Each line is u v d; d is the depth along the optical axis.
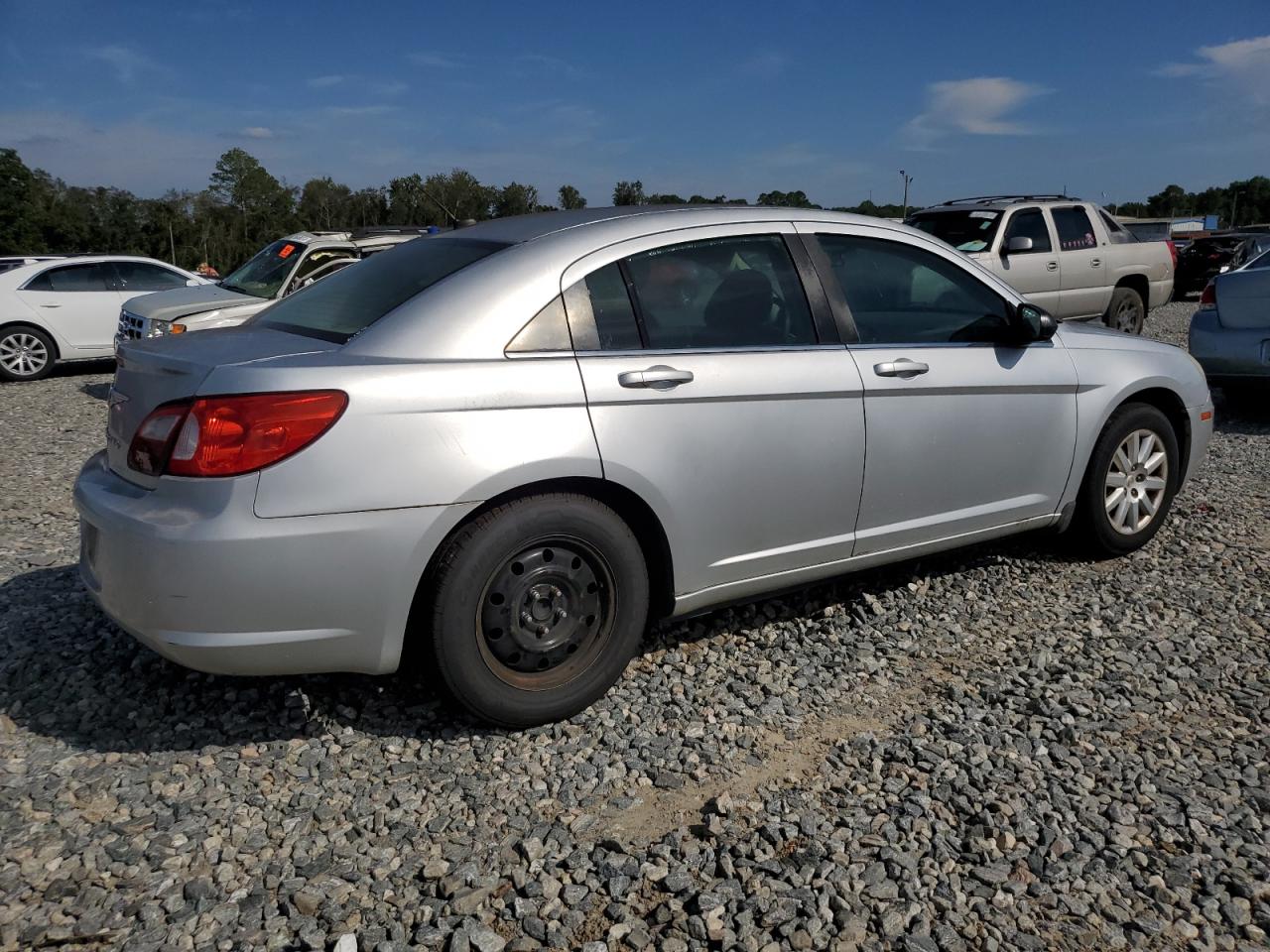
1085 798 2.96
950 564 4.91
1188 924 2.45
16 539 5.45
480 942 2.36
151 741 3.25
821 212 4.05
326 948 2.37
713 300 3.64
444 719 3.41
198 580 2.85
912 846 2.74
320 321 3.51
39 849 2.70
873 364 3.89
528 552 3.23
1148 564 4.94
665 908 2.49
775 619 4.27
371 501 2.93
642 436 3.35
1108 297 12.60
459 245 3.70
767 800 2.96
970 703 3.54
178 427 2.95
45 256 14.06
